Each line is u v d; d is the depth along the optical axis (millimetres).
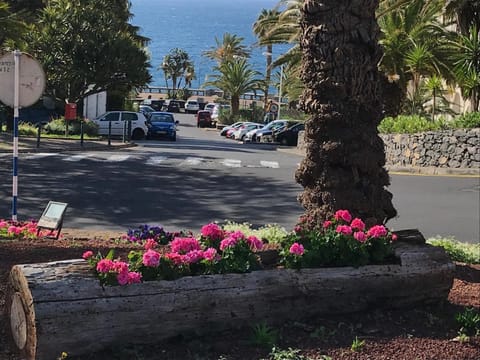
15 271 4094
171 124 37156
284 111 61969
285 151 30250
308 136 6281
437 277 5266
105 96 44656
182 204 13438
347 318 4973
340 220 5570
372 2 6109
